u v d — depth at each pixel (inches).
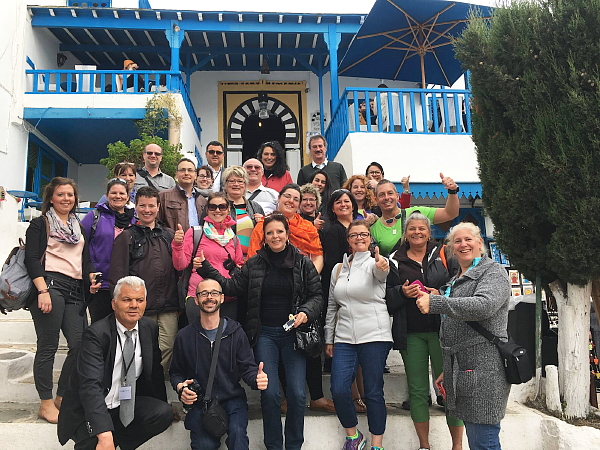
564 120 144.6
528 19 154.8
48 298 136.3
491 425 108.5
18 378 166.4
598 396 174.9
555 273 158.7
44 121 402.9
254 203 181.9
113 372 121.6
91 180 517.0
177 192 183.5
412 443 145.4
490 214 167.0
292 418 130.5
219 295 129.9
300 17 434.0
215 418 120.4
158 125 396.5
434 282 136.7
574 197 142.9
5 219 282.2
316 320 138.9
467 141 329.1
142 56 507.2
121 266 142.7
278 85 532.1
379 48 388.8
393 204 167.3
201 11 424.5
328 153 427.2
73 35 456.8
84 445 117.0
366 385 133.0
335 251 158.6
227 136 523.8
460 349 113.0
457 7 335.9
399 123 344.2
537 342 164.9
